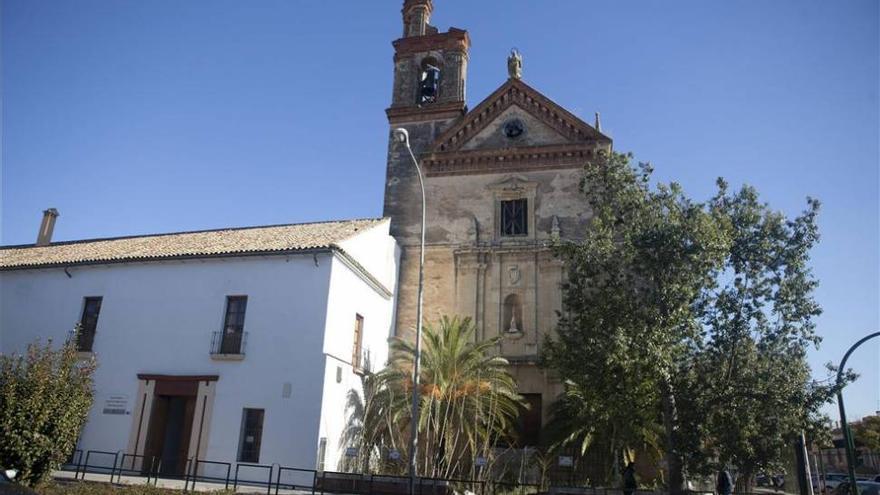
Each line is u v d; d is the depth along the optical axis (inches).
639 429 870.4
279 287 964.6
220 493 738.8
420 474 920.9
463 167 1338.6
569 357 810.8
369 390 1029.8
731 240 762.2
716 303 767.1
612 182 868.6
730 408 722.2
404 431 1035.3
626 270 812.0
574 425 962.7
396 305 1263.5
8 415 649.6
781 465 732.7
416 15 1546.5
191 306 1000.2
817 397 719.1
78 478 813.9
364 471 960.3
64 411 698.8
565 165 1284.4
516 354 1183.6
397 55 1504.7
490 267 1258.0
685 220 781.9
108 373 1006.4
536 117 1334.9
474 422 960.9
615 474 946.7
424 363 999.0
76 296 1087.6
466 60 1509.6
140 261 1048.2
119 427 968.3
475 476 935.0
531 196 1283.2
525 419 1145.4
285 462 873.5
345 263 995.9
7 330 1111.0
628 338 723.4
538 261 1234.6
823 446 737.6
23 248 1344.7
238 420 912.9
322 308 931.3
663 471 1018.1
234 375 939.3
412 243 1311.5
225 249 1018.1
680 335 744.3
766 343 751.1
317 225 1178.6
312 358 911.7
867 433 2321.6
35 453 661.9
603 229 829.2
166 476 902.4
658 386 753.6
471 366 997.2
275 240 1053.8
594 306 803.4
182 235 1214.9
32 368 695.1
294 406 896.3
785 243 780.0
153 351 995.3
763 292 765.3
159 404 970.7
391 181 1376.7
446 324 1079.0
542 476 975.0
